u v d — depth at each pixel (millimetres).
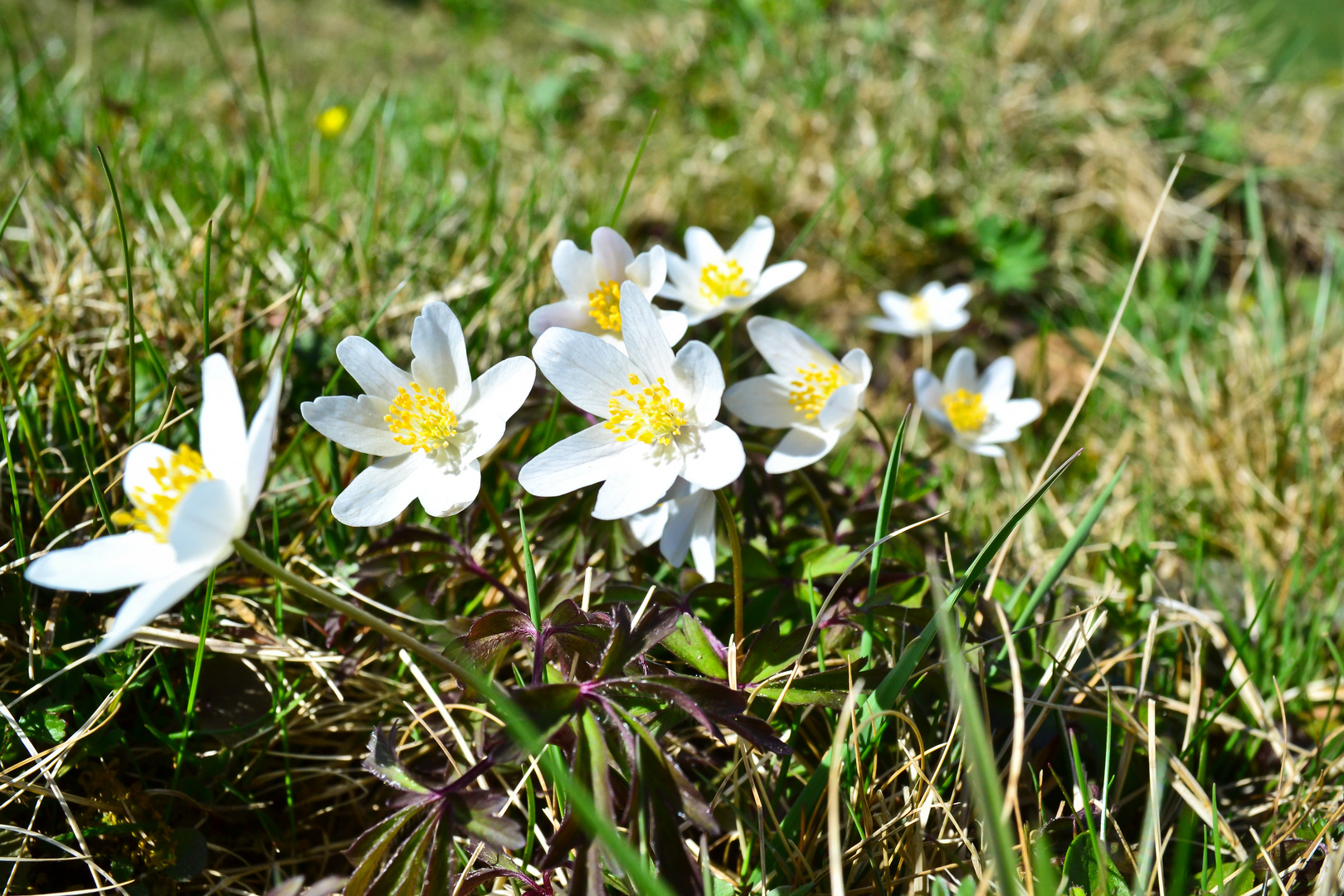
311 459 235
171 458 146
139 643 191
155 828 177
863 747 181
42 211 286
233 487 137
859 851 173
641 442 170
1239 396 333
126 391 239
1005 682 198
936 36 530
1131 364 380
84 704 186
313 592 141
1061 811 182
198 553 132
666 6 638
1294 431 320
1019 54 514
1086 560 282
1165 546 270
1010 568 264
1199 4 582
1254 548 297
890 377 388
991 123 472
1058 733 198
